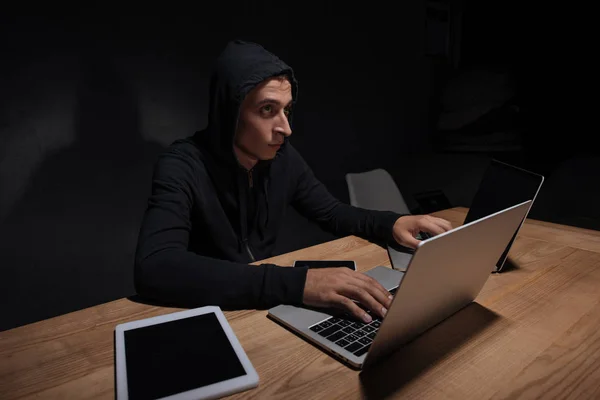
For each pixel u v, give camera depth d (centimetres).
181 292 86
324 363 66
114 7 215
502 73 334
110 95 221
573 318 80
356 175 188
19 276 207
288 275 85
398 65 359
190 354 67
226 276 86
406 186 325
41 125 204
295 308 83
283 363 66
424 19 368
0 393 60
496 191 116
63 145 211
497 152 331
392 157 374
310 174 160
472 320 79
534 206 256
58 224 215
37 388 61
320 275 85
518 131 330
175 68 241
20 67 194
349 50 322
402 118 375
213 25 251
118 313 85
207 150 129
